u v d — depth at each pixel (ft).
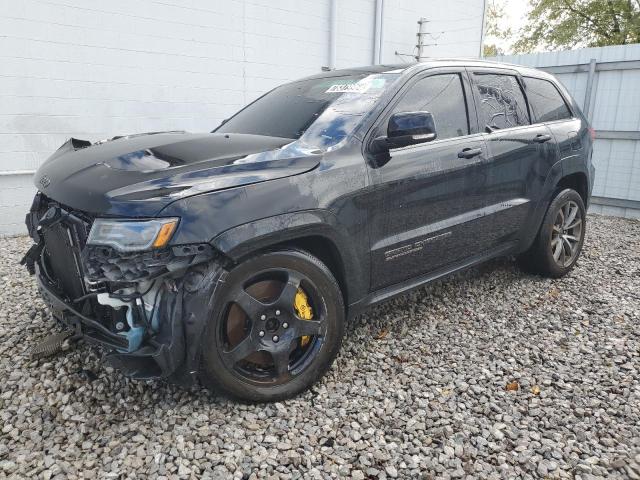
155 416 8.13
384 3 28.55
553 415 8.42
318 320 8.80
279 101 11.75
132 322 7.42
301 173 8.49
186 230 7.22
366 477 7.02
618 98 25.13
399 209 9.96
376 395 8.89
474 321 12.04
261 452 7.39
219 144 8.97
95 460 7.18
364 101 10.18
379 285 10.11
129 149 8.79
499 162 12.14
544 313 12.58
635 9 73.10
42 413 8.17
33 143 19.30
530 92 13.98
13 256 16.35
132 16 20.61
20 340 10.38
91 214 7.61
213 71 23.16
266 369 8.63
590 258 17.42
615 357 10.39
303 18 25.55
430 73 11.16
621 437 7.90
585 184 15.37
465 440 7.78
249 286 8.17
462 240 11.59
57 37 19.10
